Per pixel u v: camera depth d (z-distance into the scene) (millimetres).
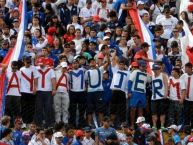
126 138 53875
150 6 65688
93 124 56656
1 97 55250
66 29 63656
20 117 55781
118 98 56781
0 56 58969
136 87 56719
